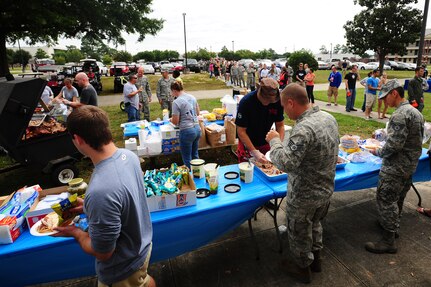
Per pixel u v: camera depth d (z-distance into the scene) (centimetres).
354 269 254
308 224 214
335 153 200
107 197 118
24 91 364
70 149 446
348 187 282
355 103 1145
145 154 445
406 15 2666
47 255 185
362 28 2952
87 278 257
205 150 598
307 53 2338
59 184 432
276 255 275
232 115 548
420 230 308
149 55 5884
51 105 643
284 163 187
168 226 209
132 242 138
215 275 252
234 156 564
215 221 229
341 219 333
